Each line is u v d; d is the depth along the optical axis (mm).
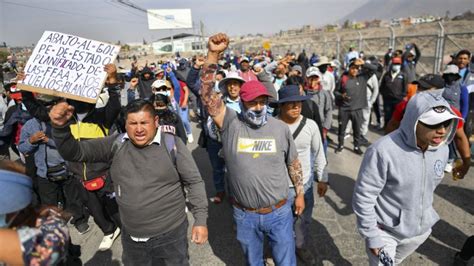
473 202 4082
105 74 2324
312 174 2943
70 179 3711
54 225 1181
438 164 1968
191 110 11461
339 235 3533
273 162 2252
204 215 2246
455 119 1877
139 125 1978
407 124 1877
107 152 2152
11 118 4426
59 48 2350
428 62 11492
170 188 2180
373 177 2000
